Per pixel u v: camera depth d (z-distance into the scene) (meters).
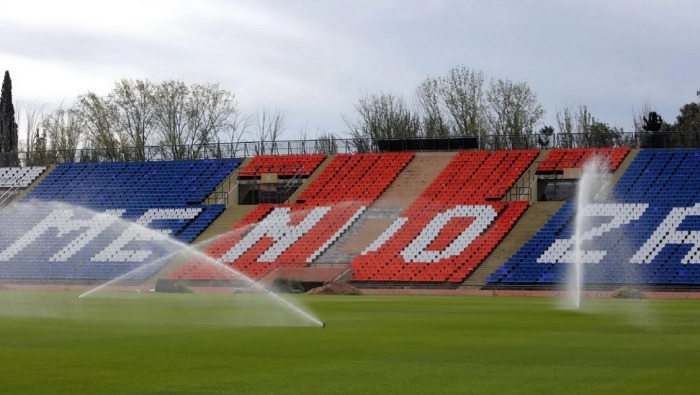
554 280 81.81
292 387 21.52
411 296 76.31
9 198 109.69
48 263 96.81
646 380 22.69
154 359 26.88
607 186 92.38
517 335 35.59
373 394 20.53
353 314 49.47
